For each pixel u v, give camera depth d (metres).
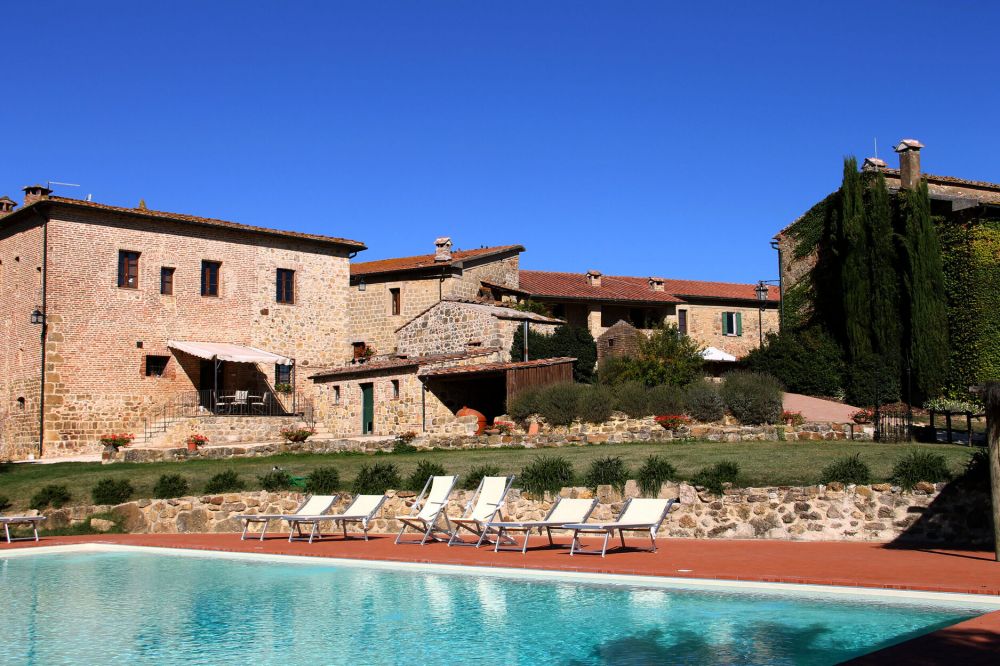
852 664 8.45
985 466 16.59
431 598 13.10
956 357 34.78
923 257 34.62
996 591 11.10
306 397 42.75
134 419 37.38
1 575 15.88
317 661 9.90
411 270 45.44
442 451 28.31
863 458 20.59
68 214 36.03
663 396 27.92
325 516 19.39
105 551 18.95
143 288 38.00
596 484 19.47
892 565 13.78
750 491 18.23
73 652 10.48
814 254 40.81
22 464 32.34
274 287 42.25
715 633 10.42
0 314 38.41
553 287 49.97
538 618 11.55
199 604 13.08
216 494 22.66
